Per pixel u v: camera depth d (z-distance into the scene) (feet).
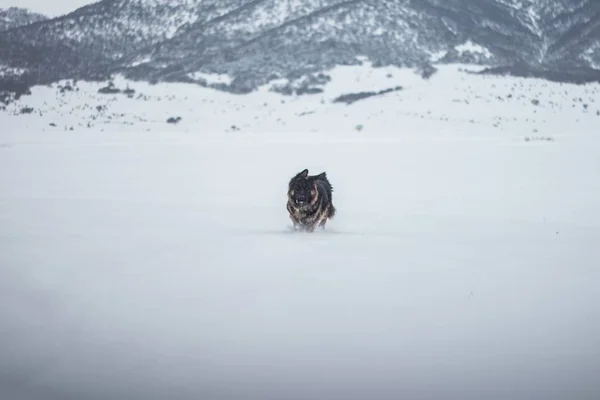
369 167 111.34
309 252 27.76
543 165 111.45
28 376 14.57
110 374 14.74
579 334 17.48
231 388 14.05
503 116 266.16
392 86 370.12
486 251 29.40
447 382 14.38
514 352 16.17
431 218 45.42
